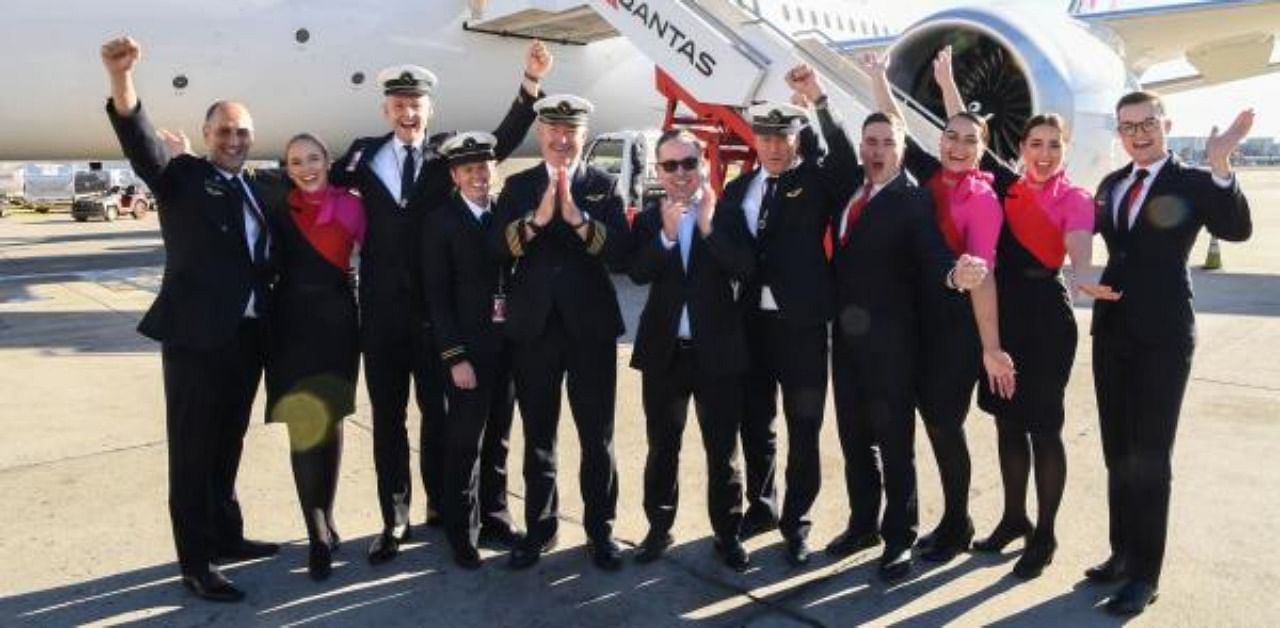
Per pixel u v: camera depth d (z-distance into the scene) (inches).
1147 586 117.6
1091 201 124.3
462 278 133.6
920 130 264.8
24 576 127.6
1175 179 116.6
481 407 133.5
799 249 132.6
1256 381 230.8
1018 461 133.2
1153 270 117.9
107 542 138.8
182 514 121.9
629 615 118.6
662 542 135.9
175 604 121.3
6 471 167.6
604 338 133.3
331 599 123.6
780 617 117.6
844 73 269.7
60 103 310.0
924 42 339.0
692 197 129.9
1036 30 315.0
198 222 122.0
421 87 137.9
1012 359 128.2
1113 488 125.3
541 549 136.3
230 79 335.0
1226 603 118.0
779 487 165.5
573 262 132.4
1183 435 186.9
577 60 433.4
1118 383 123.9
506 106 420.8
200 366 121.3
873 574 130.6
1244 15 376.8
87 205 858.8
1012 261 128.5
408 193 137.3
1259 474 164.4
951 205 129.9
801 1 512.7
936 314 128.5
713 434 132.2
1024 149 127.3
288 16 341.1
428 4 376.5
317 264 130.5
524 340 131.6
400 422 141.4
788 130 132.7
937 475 167.3
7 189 1050.1
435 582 129.0
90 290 381.1
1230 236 116.2
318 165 128.6
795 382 134.7
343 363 132.3
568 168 130.6
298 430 129.3
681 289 130.4
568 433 192.2
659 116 492.1
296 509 153.6
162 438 187.0
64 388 224.8
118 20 309.7
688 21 270.7
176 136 131.2
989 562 134.1
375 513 152.6
